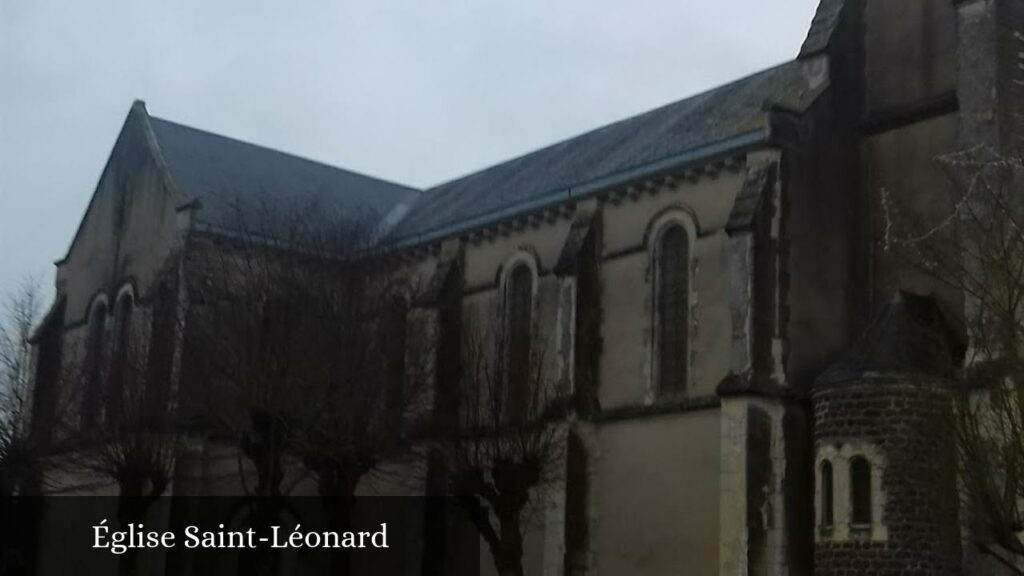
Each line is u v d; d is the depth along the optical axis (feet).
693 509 95.09
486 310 119.34
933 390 79.00
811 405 91.86
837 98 98.84
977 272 81.87
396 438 102.68
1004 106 87.15
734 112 108.47
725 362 95.76
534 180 126.82
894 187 96.94
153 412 108.68
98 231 145.69
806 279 94.27
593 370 106.11
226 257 108.27
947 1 96.53
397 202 154.51
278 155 151.23
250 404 93.25
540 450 98.68
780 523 88.63
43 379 138.31
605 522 102.06
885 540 82.84
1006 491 60.95
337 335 97.14
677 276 102.58
